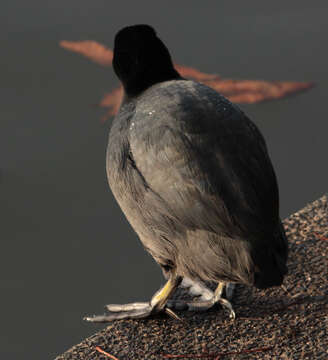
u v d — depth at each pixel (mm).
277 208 5309
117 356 5688
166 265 5789
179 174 4945
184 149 4945
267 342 5629
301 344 5543
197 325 5980
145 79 5973
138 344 5828
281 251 5383
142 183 5234
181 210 5031
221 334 5816
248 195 4996
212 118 5113
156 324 6078
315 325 5770
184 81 5656
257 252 5070
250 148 5168
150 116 5223
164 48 6129
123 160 5430
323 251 6855
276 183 5367
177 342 5785
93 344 5895
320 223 7371
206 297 6332
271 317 5957
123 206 5586
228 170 4977
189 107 5148
